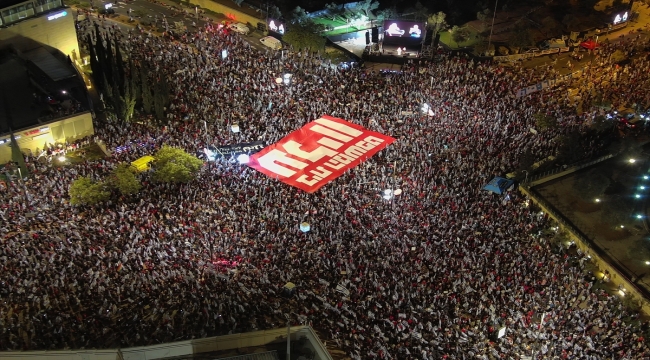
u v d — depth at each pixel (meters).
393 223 78.12
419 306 66.44
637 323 66.94
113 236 72.88
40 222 75.38
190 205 79.12
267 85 106.06
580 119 99.81
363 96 105.50
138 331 61.84
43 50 109.81
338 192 84.31
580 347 62.41
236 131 94.69
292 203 81.88
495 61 120.75
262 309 65.62
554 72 115.00
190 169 84.06
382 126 98.50
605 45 122.50
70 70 105.75
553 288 69.88
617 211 82.69
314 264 71.38
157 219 76.94
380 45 125.44
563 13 136.00
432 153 91.25
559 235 79.69
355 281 69.06
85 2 134.62
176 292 66.44
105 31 122.19
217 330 62.56
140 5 136.25
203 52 114.00
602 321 66.12
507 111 100.88
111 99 99.06
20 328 61.47
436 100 103.38
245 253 72.19
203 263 70.25
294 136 96.56
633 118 101.19
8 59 104.62
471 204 81.81
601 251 77.44
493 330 64.81
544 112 100.50
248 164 90.50
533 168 89.50
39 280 66.25
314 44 118.38
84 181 78.94
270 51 121.38
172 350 47.28
